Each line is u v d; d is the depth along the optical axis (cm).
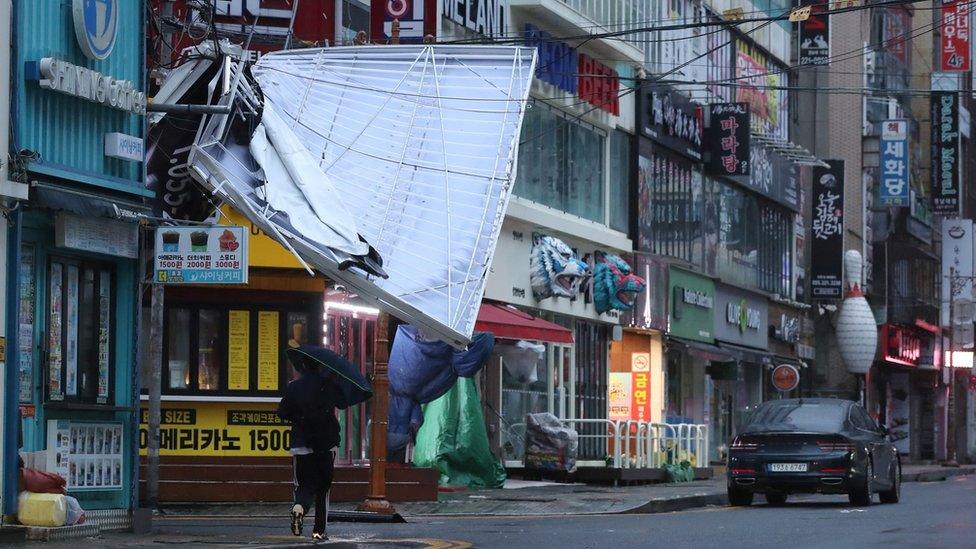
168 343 2670
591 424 4084
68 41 1825
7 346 1719
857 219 6731
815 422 2912
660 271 4484
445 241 2052
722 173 4981
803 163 5994
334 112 2152
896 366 7469
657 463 3766
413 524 2312
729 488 2917
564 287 3794
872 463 2889
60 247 1808
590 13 3991
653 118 4475
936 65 8262
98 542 1728
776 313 5856
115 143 1891
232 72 2053
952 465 6888
